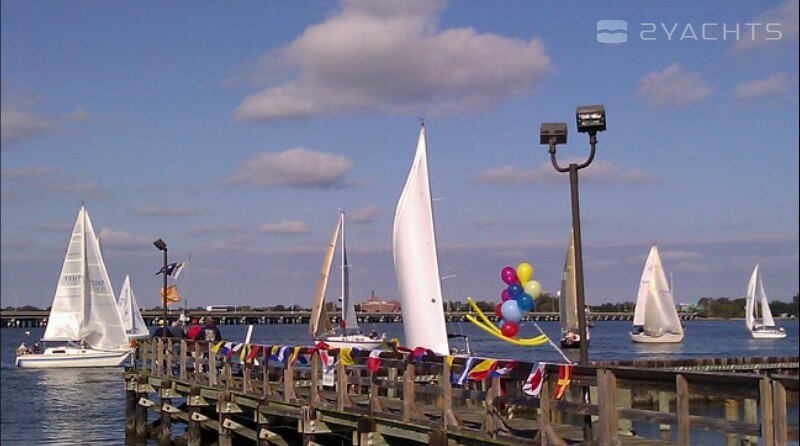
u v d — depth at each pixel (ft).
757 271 323.98
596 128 48.57
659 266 268.41
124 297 293.43
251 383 77.00
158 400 139.64
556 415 66.44
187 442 90.58
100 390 174.81
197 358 88.84
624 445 44.73
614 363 114.21
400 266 99.86
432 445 50.90
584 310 48.16
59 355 212.64
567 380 43.60
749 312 325.62
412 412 54.34
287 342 342.64
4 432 118.21
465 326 389.19
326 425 65.16
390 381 57.52
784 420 34.58
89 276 215.72
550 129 49.39
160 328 108.68
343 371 62.13
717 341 334.44
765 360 123.95
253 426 86.33
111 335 216.74
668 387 38.96
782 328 327.06
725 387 36.76
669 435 77.36
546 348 274.98
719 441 76.43
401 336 312.50
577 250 48.44
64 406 148.87
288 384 69.26
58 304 213.87
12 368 224.33
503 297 66.44
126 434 106.42
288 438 75.51
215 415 93.15
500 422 47.44
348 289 202.28
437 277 99.09
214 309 446.60
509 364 46.98
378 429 57.72
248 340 106.11
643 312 270.87
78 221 214.90
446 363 51.37
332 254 198.18
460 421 50.67
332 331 193.67
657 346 268.21
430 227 99.66
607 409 41.22
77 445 106.52
